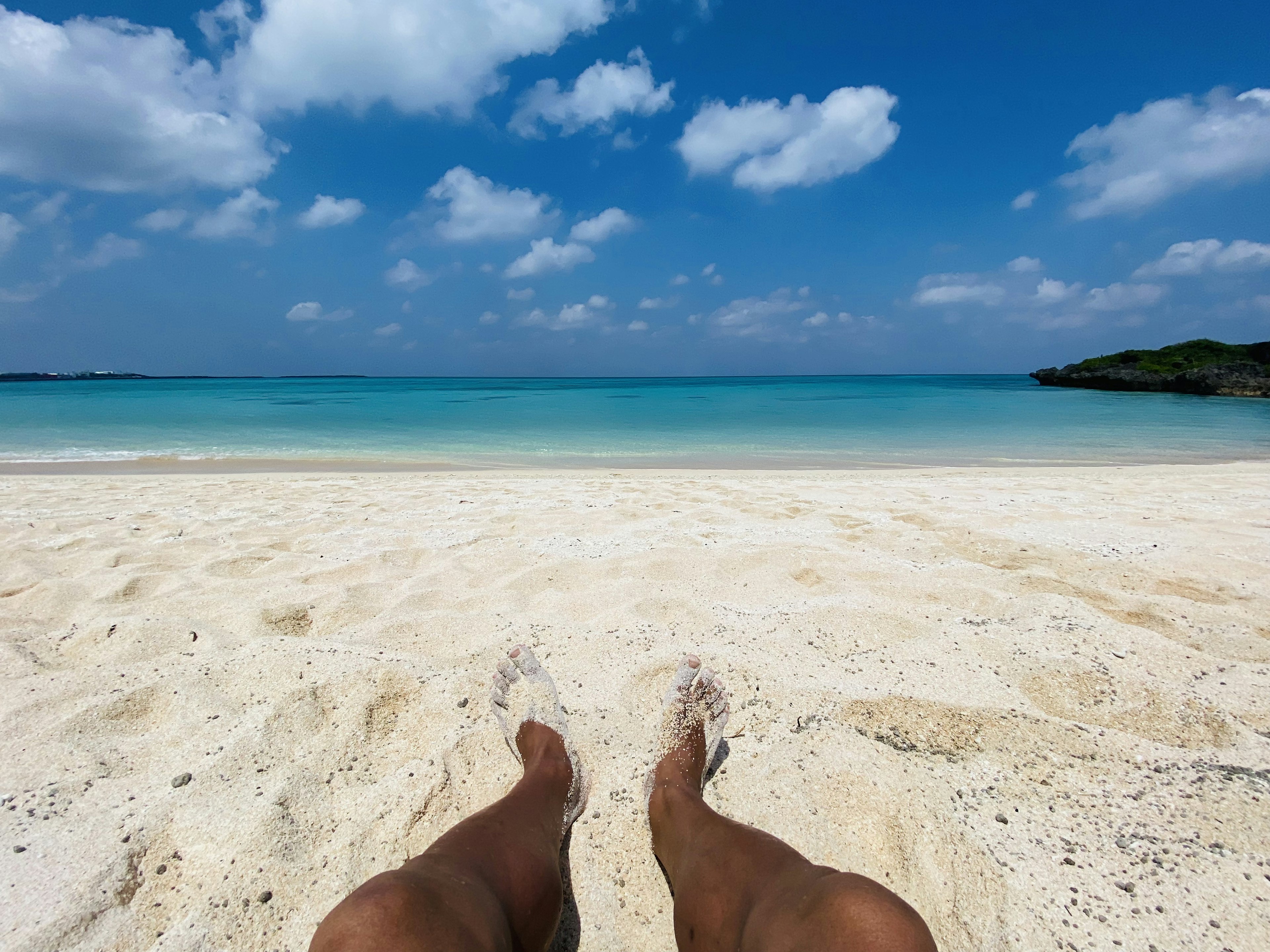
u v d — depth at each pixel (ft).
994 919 4.24
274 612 8.82
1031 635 8.02
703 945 3.81
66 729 6.09
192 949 4.02
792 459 29.55
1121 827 4.94
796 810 5.22
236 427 44.01
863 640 8.11
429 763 5.71
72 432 39.83
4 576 10.28
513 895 3.80
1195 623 8.44
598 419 52.47
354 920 3.02
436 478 22.33
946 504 16.24
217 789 5.33
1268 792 5.26
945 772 5.58
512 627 8.46
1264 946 3.98
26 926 4.07
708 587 10.02
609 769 5.88
